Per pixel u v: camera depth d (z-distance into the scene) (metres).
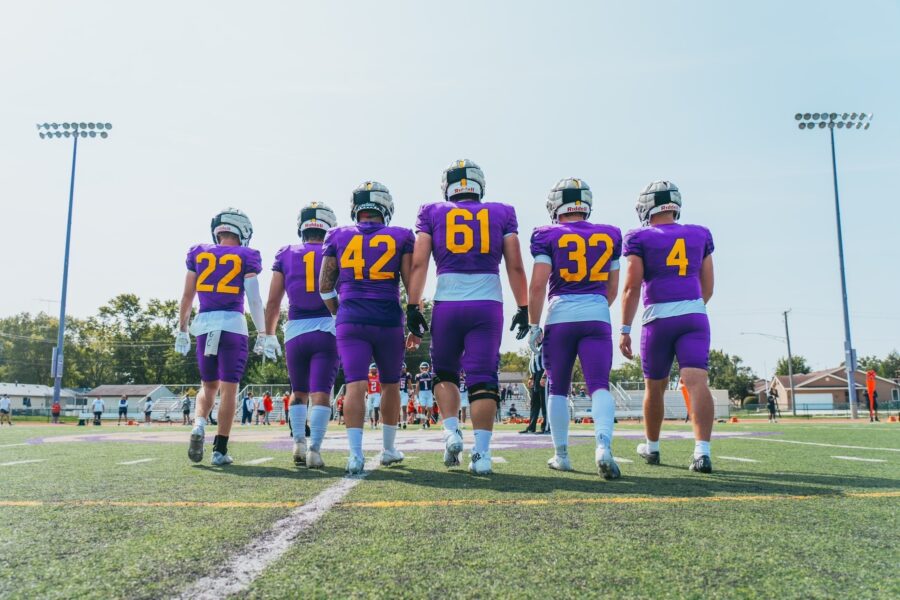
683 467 4.70
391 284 4.58
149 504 2.91
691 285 4.80
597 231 4.51
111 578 1.75
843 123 29.14
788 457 5.40
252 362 64.81
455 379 4.39
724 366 105.12
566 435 4.51
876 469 4.42
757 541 2.15
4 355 86.81
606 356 4.36
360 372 4.41
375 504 2.87
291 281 5.22
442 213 4.38
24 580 1.73
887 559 1.93
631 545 2.09
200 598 1.58
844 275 25.05
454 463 4.30
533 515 2.59
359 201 4.69
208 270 5.36
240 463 5.21
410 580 1.71
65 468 4.64
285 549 2.04
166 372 81.12
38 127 31.27
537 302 4.42
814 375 87.94
